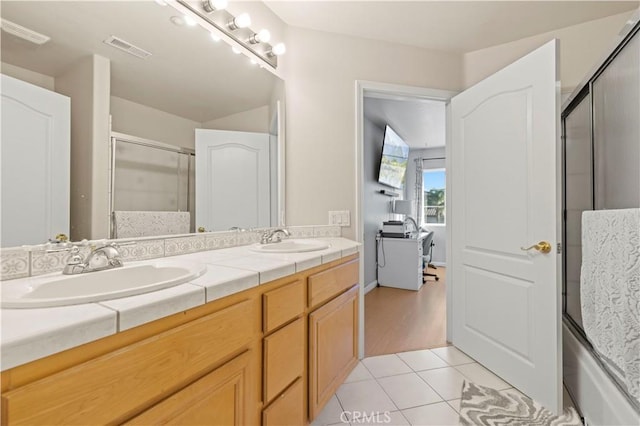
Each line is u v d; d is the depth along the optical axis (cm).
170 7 137
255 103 181
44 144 96
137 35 125
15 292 75
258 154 184
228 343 89
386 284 430
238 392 94
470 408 156
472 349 209
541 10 196
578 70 212
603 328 121
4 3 87
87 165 108
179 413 74
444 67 240
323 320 142
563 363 179
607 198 144
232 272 99
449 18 203
